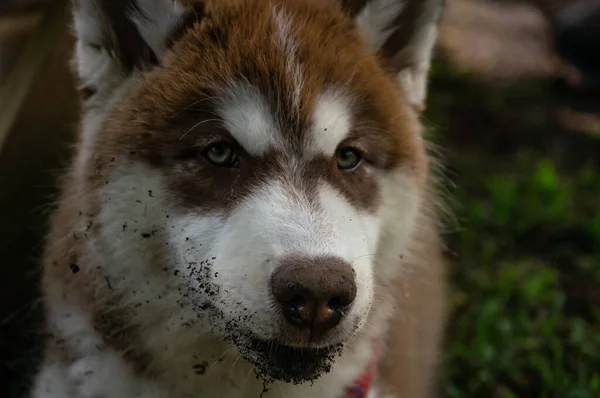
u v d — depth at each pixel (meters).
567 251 0.86
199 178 0.50
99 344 0.54
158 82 0.52
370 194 0.53
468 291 0.81
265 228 0.47
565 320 0.77
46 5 0.73
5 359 0.66
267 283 0.46
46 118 0.71
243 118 0.50
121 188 0.51
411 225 0.56
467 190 0.99
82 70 0.54
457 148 1.11
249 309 0.46
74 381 0.54
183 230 0.50
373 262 0.53
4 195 0.67
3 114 0.68
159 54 0.53
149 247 0.51
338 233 0.47
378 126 0.53
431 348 0.67
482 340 0.73
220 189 0.50
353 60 0.53
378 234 0.53
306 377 0.49
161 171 0.50
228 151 0.50
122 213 0.51
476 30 1.60
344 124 0.51
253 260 0.47
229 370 0.53
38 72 0.70
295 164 0.50
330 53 0.52
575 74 1.40
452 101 1.25
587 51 1.35
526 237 0.90
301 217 0.47
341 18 0.55
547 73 1.42
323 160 0.50
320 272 0.45
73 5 0.54
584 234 0.88
